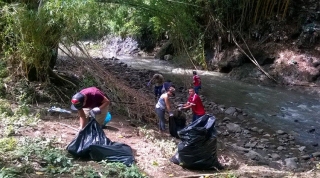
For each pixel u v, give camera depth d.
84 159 6.32
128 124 8.99
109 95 10.16
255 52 17.80
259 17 18.45
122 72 16.69
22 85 9.20
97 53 24.50
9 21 8.65
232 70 17.83
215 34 19.55
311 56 16.48
